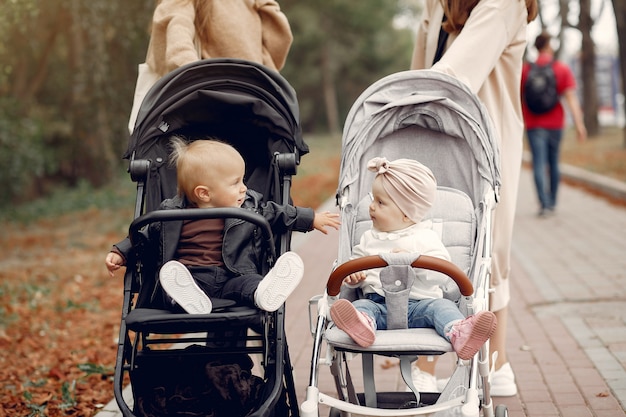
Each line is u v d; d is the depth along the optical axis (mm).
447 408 3164
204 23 4520
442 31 4578
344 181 3951
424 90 4008
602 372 5031
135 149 3807
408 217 3613
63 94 22531
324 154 34781
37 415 4848
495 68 4359
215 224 3535
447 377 5027
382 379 5121
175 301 3230
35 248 12406
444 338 3244
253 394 3328
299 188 19391
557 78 11664
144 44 15148
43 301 8328
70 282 9406
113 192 18422
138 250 3525
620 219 11336
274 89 3943
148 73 4555
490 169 3895
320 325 3359
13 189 16188
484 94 4363
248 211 3213
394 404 3746
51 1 15539
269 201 3660
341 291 3742
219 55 4543
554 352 5527
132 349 3398
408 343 3189
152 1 14289
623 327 6027
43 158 17438
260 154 4023
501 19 4164
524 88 11742
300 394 4855
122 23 14492
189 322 3146
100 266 10367
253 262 3557
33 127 17047
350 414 3518
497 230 4395
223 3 4523
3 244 12852
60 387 5453
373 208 3676
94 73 16109
